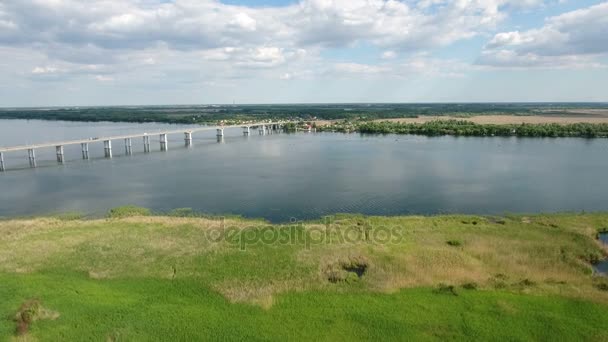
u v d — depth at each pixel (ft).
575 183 246.06
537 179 257.96
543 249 137.69
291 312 99.96
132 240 148.05
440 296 106.52
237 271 123.24
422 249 138.00
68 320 96.48
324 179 268.62
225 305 103.86
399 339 88.63
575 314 96.02
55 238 150.20
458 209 197.16
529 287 109.91
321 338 89.40
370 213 193.06
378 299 105.81
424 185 245.86
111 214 190.60
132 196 231.30
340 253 135.64
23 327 92.89
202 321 96.17
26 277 118.62
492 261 129.39
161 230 159.43
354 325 93.91
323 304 103.71
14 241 147.74
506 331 90.12
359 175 279.49
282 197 223.71
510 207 199.31
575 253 135.64
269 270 123.95
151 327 93.81
